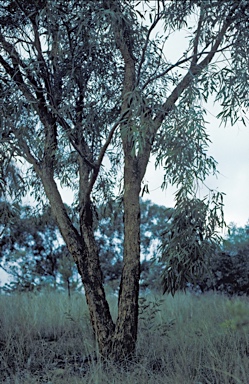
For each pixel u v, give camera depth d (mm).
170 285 6559
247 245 11688
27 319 8055
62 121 6750
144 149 6758
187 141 5762
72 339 7238
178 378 4766
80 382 4879
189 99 5809
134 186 6676
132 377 4996
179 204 6176
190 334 6539
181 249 6277
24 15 6996
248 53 6211
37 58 6875
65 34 6781
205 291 11672
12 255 13156
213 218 6215
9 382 5164
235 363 4957
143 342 6664
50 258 14141
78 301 9891
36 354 6535
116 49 7305
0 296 10070
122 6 6422
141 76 7230
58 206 6844
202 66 6316
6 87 6789
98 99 7641
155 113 6562
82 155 6555
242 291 11406
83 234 6820
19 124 6613
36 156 6988
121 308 6449
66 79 7203
